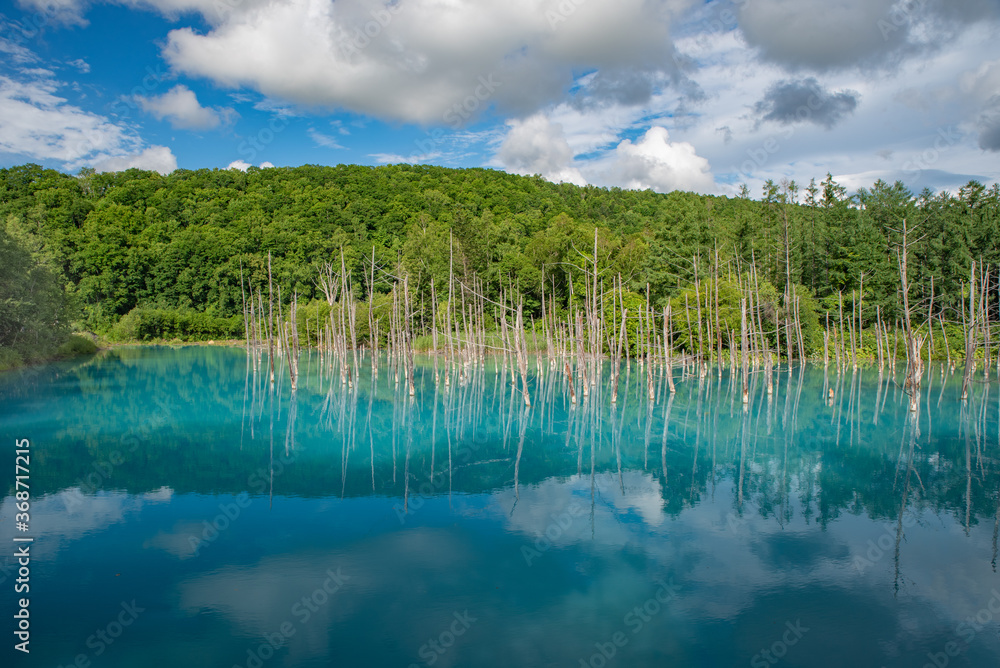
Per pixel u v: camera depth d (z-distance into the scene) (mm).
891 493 20641
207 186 125812
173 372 55031
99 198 118188
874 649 11211
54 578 13719
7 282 47875
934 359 64562
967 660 10891
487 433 30594
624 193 139500
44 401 37125
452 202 117312
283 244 107375
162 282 104500
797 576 14320
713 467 23891
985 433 30469
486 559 15070
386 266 100750
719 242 77000
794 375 55281
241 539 16141
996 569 14758
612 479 22172
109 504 18875
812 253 77188
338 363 67438
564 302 80812
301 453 25906
